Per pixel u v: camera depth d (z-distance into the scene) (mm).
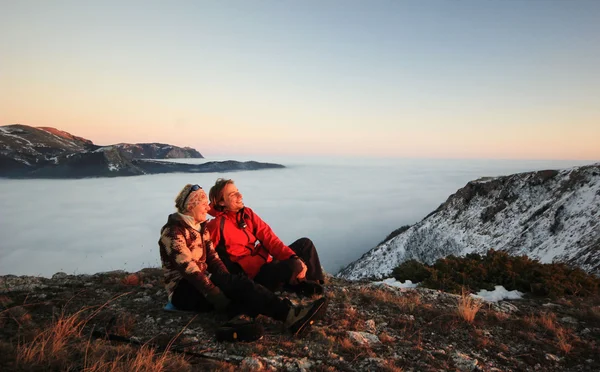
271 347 3311
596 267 23766
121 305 4316
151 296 4695
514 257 8719
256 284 3584
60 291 4836
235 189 4180
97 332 3314
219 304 3543
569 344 4059
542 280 7258
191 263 3500
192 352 3066
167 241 3525
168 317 3908
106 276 6016
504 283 7551
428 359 3426
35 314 3855
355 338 3674
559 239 36031
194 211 3639
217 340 3367
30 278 5641
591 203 37688
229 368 2838
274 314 3555
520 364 3588
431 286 7316
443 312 4758
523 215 45219
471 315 4535
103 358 2717
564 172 47250
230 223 4102
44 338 2904
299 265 4051
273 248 4188
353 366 3139
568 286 7242
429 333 4102
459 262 8438
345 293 5285
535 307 5859
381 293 5492
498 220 46938
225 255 4094
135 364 2600
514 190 49375
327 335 3691
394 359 3359
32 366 2527
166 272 3951
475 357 3627
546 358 3744
